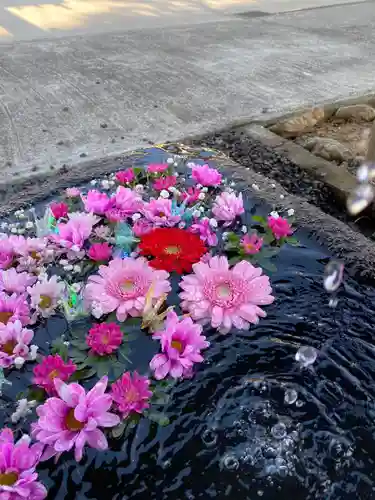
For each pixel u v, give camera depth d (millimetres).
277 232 1350
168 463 884
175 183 1585
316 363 1047
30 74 3438
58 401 897
